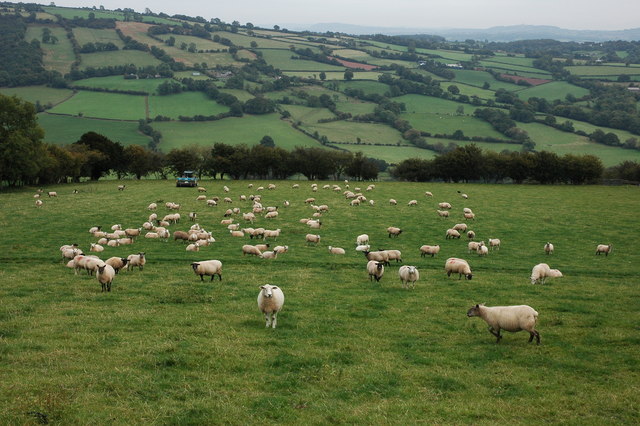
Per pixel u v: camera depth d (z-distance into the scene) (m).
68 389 14.16
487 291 29.34
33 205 67.00
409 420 13.07
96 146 115.38
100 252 40.50
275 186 95.19
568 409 13.80
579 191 93.94
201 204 69.62
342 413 13.37
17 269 34.19
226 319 22.20
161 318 21.97
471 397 14.65
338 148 174.12
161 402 13.73
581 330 21.22
